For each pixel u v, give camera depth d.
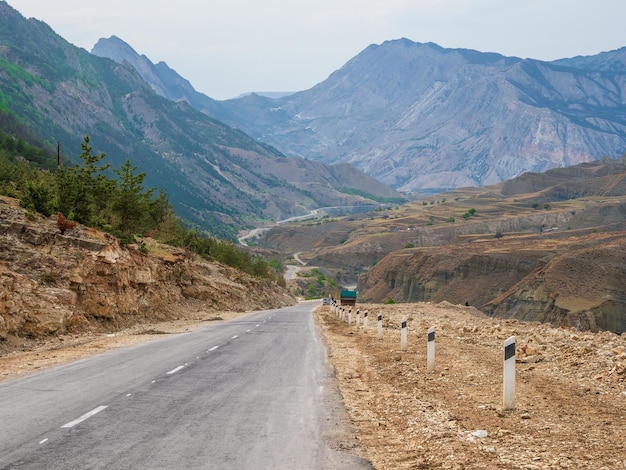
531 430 9.45
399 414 10.81
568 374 15.37
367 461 7.95
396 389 13.53
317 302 136.50
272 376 15.52
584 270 146.62
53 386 13.34
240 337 27.95
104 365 17.11
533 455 8.05
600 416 10.47
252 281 89.19
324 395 12.84
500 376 14.88
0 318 21.53
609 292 138.50
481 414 10.62
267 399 12.25
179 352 20.91
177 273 53.25
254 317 49.41
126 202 47.38
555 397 12.16
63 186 38.47
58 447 8.30
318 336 29.19
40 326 23.61
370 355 20.67
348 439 9.10
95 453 8.03
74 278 28.67
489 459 7.90
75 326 26.86
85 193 39.09
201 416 10.50
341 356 20.48
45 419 10.00
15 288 23.61
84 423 9.77
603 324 132.25
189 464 7.62
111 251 33.19
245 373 15.96
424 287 197.12
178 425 9.77
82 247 31.27
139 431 9.31
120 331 30.09
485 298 173.88
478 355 19.33
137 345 23.42
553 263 153.00
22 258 27.28
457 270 189.50
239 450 8.35
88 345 23.17
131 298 35.75
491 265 181.62
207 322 41.22
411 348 21.61
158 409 11.00
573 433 9.26
